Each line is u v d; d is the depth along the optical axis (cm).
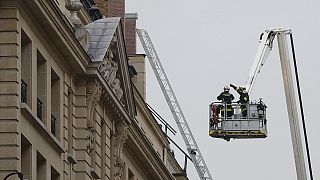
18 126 8962
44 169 9488
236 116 12031
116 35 10838
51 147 9625
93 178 10600
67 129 10088
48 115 9594
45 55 9569
